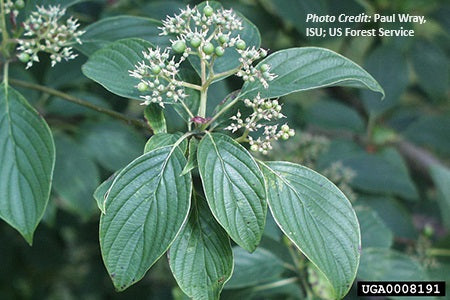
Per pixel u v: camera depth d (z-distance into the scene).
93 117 0.77
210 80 0.55
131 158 0.76
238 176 0.51
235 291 0.68
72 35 0.61
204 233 0.53
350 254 0.51
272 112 0.54
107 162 0.76
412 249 0.78
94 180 0.75
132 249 0.51
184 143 0.53
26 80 0.75
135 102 0.85
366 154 0.81
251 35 0.60
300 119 0.86
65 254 1.06
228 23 0.54
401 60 0.87
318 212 0.52
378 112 0.87
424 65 0.92
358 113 0.94
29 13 0.62
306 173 0.53
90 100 0.77
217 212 0.50
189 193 0.51
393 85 0.88
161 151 0.52
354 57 0.98
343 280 0.51
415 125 0.90
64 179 0.75
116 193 0.51
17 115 0.58
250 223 0.50
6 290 1.03
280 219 0.51
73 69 0.76
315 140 0.79
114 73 0.56
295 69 0.55
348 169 0.78
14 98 0.58
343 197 0.52
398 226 0.80
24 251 1.01
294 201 0.52
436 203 0.94
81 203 0.75
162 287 1.02
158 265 1.01
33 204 0.56
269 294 0.69
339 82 0.55
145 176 0.51
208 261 0.53
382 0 0.87
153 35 0.64
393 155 0.85
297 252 0.66
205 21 0.54
